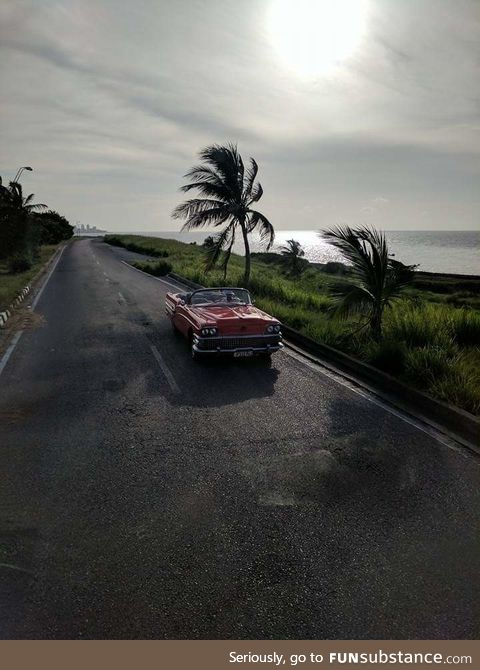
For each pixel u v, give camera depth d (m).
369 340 9.46
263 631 2.96
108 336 11.07
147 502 4.30
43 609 3.11
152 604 3.16
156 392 7.22
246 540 3.79
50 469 4.87
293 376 8.12
